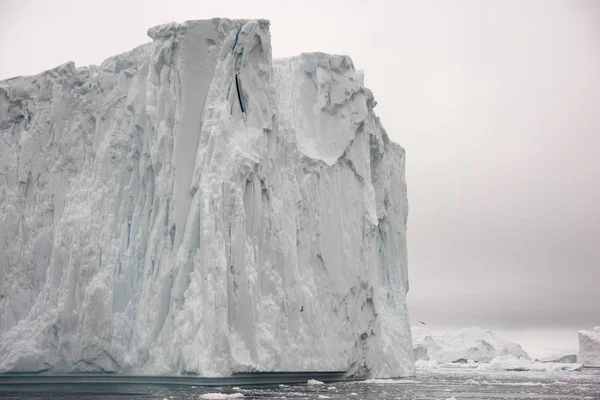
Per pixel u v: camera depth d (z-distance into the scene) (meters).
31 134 47.81
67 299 43.94
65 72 48.72
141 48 48.28
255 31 45.72
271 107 46.41
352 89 52.78
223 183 42.22
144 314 43.16
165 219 43.84
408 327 59.44
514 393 43.81
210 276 40.06
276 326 43.25
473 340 106.69
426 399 36.19
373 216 53.47
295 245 46.47
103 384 44.00
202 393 37.25
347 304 49.47
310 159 49.41
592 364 96.31
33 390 43.91
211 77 45.31
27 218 46.81
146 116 45.66
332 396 36.88
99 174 46.78
